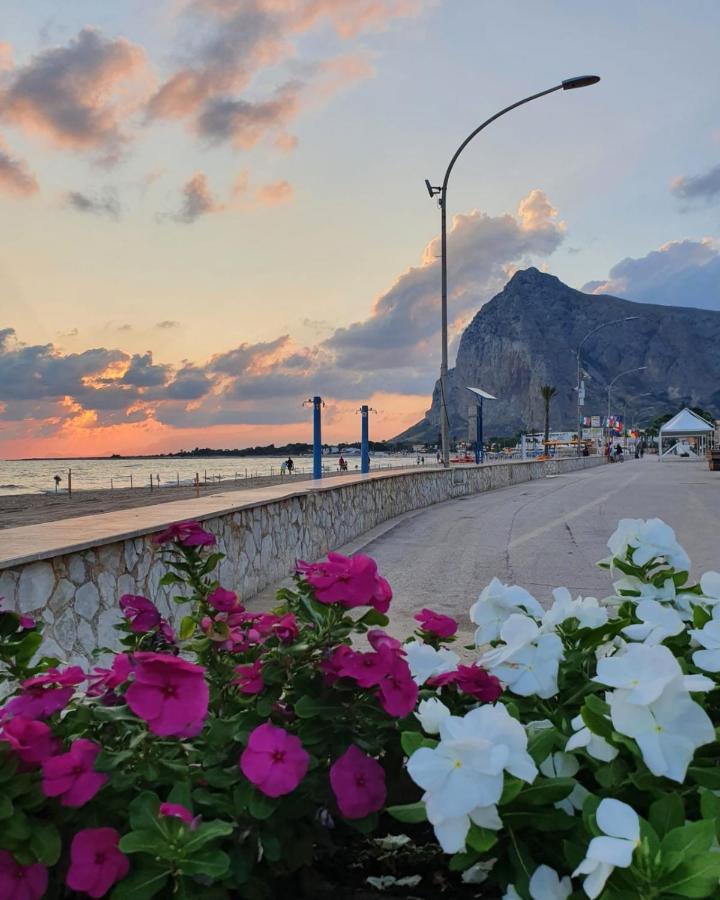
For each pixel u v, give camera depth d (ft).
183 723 4.66
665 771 4.54
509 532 45.65
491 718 4.91
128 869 4.67
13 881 4.65
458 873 6.09
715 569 31.58
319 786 5.48
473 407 117.29
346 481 43.55
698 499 69.56
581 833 4.70
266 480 174.29
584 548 38.17
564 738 5.43
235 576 23.90
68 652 14.34
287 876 6.00
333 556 6.28
